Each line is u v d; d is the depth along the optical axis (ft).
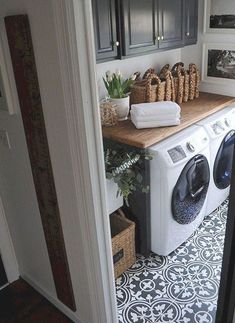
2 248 6.82
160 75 8.86
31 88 4.15
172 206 6.98
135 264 7.56
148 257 7.73
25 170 5.24
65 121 3.98
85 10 3.40
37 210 5.52
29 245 6.37
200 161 7.34
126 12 6.55
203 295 6.64
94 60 3.69
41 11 3.52
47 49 3.68
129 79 8.06
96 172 4.28
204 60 9.44
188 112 8.04
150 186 6.89
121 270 7.21
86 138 3.96
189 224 7.82
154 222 7.26
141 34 7.09
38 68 3.92
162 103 7.47
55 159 4.47
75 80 3.63
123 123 7.54
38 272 6.61
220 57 9.07
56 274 5.91
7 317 6.39
